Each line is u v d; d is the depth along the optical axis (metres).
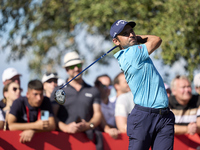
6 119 16.28
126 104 18.09
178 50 33.72
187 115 18.59
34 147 15.55
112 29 12.64
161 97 12.23
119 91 20.34
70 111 17.39
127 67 12.30
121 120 17.88
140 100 12.28
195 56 35.34
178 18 33.91
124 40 12.45
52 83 19.61
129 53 12.21
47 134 15.96
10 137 15.09
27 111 15.88
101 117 18.06
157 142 12.28
